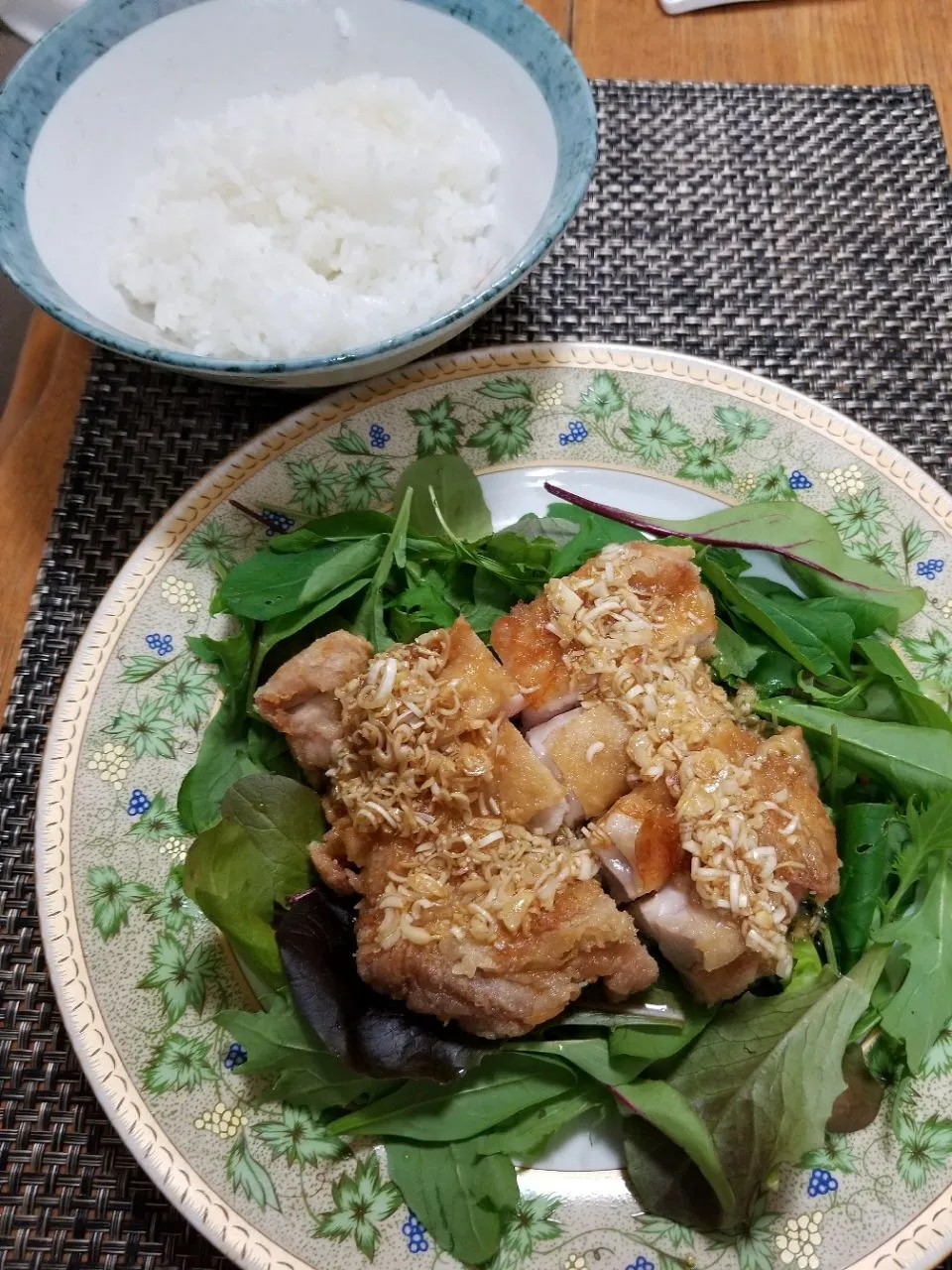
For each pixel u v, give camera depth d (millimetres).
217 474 275
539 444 290
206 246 297
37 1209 220
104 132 303
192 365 240
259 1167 210
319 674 237
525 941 210
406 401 288
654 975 216
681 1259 206
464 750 226
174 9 301
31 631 278
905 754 239
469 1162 211
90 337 240
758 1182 203
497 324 324
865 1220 208
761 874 216
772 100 367
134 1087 214
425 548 264
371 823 223
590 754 231
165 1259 216
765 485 286
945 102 369
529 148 298
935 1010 220
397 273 302
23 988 240
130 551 289
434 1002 210
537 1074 219
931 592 272
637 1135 213
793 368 322
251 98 322
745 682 258
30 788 260
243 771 248
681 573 249
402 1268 204
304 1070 215
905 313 332
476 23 298
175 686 256
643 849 220
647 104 364
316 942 219
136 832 240
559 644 243
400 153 305
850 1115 215
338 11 311
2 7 347
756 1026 217
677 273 336
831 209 348
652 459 289
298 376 252
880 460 286
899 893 228
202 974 227
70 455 299
